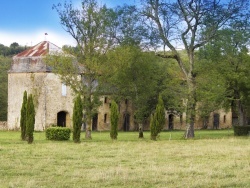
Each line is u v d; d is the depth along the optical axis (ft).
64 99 202.90
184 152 83.05
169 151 84.79
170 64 176.65
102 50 131.85
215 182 50.24
